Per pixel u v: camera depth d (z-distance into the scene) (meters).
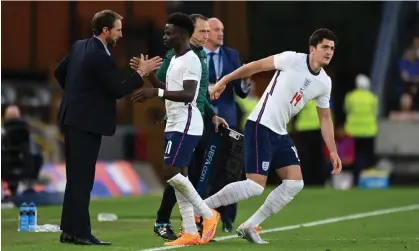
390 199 60.62
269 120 32.88
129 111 77.81
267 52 85.38
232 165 37.09
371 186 74.81
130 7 77.62
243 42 81.25
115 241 35.62
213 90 34.28
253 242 33.75
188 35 32.88
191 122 32.88
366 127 75.50
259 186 33.12
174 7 78.56
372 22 86.38
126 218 48.03
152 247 32.75
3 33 80.12
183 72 32.53
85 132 33.84
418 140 78.19
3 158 57.97
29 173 58.56
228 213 40.22
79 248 32.59
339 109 86.62
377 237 38.47
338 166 33.78
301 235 39.56
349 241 35.78
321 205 56.25
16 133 58.25
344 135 76.19
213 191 37.56
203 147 37.16
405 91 83.81
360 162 75.62
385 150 78.44
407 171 77.81
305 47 85.69
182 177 32.72
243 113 66.12
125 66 76.38
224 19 80.44
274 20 85.88
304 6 86.06
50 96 78.75
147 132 76.56
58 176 65.44
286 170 33.38
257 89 73.19
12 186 58.19
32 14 80.12
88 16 79.31
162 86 34.16
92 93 33.84
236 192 33.19
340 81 87.38
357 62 86.56
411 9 85.56
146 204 57.81
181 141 32.78
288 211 52.28
